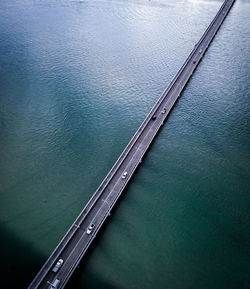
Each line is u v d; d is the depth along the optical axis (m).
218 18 169.62
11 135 80.31
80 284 51.50
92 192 67.62
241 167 75.75
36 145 78.00
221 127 88.94
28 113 88.81
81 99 96.88
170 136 85.81
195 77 115.19
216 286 52.00
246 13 180.75
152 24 161.38
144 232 60.44
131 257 55.84
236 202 67.06
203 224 62.31
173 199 67.56
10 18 158.75
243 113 94.75
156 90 105.44
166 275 53.31
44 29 147.25
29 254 54.56
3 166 71.38
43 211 62.66
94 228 58.94
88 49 129.25
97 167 73.75
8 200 64.06
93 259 55.25
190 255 56.56
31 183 68.19
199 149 81.19
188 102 100.38
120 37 143.00
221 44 141.88
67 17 164.88
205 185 70.94
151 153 79.88
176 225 61.97
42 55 122.00
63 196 66.12
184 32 152.88
